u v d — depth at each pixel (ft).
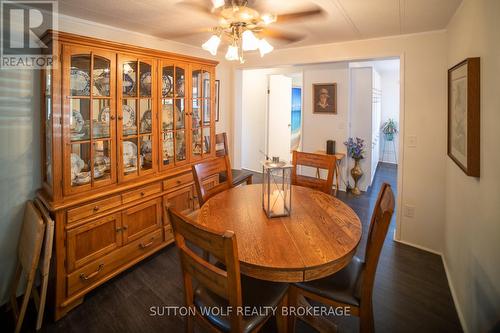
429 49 8.64
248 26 6.39
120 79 7.06
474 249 5.37
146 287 7.23
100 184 6.83
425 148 8.95
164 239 8.65
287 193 5.84
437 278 7.69
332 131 15.34
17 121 6.51
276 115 18.76
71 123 6.25
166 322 6.10
